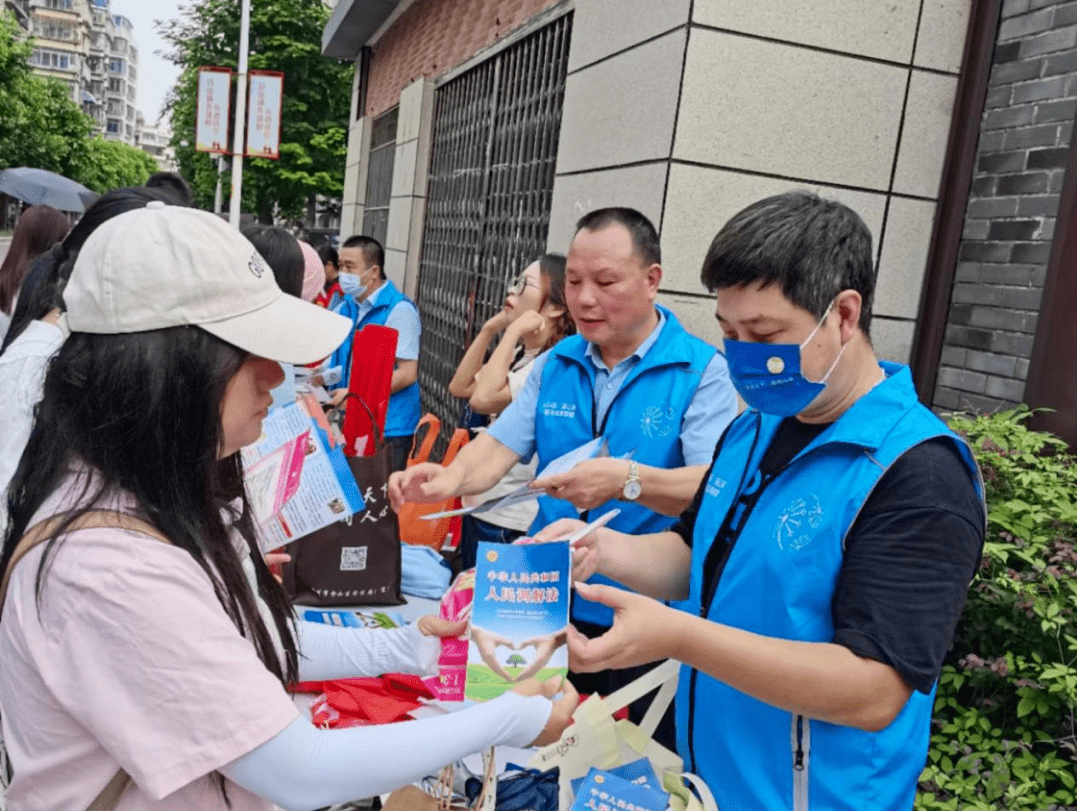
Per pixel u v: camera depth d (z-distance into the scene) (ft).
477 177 21.77
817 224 4.12
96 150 203.72
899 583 3.89
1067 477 8.91
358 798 3.62
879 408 4.23
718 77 10.51
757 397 4.34
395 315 15.97
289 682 4.29
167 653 3.16
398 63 33.14
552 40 16.33
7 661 3.38
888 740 4.14
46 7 358.84
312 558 8.47
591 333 7.46
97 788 3.32
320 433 6.75
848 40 10.79
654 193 10.80
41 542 3.31
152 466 3.34
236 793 3.53
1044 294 9.84
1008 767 7.59
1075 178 9.59
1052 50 10.03
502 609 4.33
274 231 8.57
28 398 5.99
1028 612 8.02
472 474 7.95
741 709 4.48
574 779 4.87
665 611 4.14
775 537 4.36
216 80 34.17
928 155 11.30
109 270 3.32
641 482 6.41
